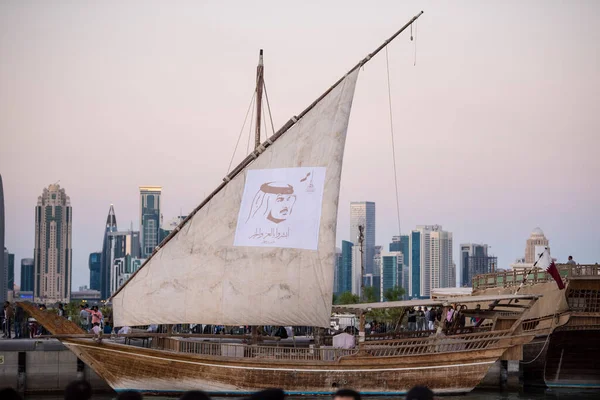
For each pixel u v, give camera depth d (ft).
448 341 146.82
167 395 139.85
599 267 152.56
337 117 150.20
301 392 139.03
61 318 139.44
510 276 183.42
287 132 151.33
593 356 161.99
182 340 142.20
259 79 161.99
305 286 146.30
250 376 138.51
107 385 151.12
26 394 146.00
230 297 146.61
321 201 148.36
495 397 148.36
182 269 146.92
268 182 149.79
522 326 160.25
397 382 142.31
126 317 145.89
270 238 147.84
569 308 151.43
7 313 181.78
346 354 142.20
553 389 163.43
